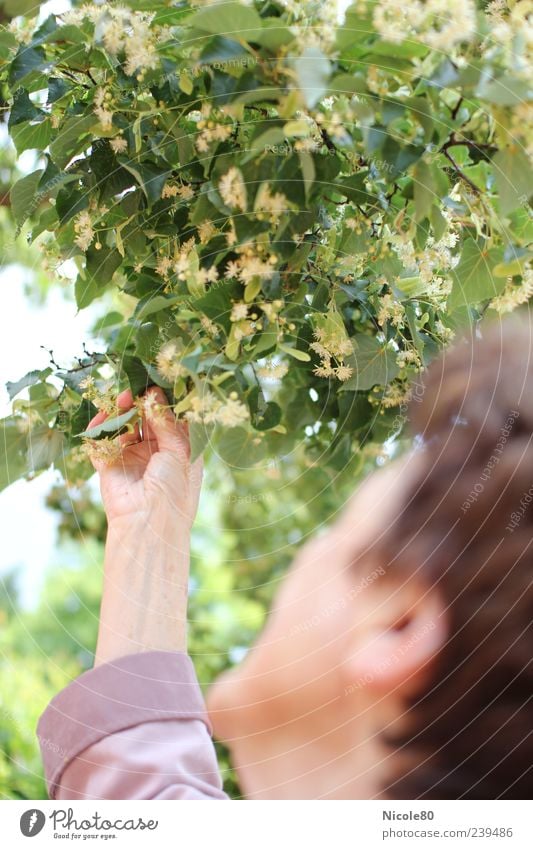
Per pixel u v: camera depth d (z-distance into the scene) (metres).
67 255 0.94
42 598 2.24
